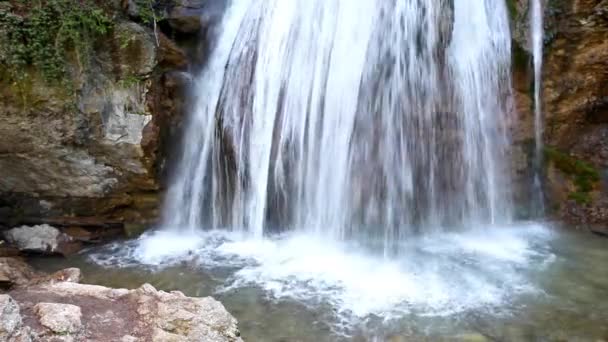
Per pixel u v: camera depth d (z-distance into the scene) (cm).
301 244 718
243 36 813
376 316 530
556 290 584
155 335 398
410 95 729
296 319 525
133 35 702
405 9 727
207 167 782
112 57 698
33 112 663
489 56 782
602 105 825
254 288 593
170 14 805
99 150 713
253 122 754
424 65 737
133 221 775
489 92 784
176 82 780
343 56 720
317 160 728
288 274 630
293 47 752
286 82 745
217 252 700
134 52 705
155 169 750
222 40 847
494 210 801
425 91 737
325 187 729
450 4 743
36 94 657
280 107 743
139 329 407
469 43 776
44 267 671
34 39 645
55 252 707
